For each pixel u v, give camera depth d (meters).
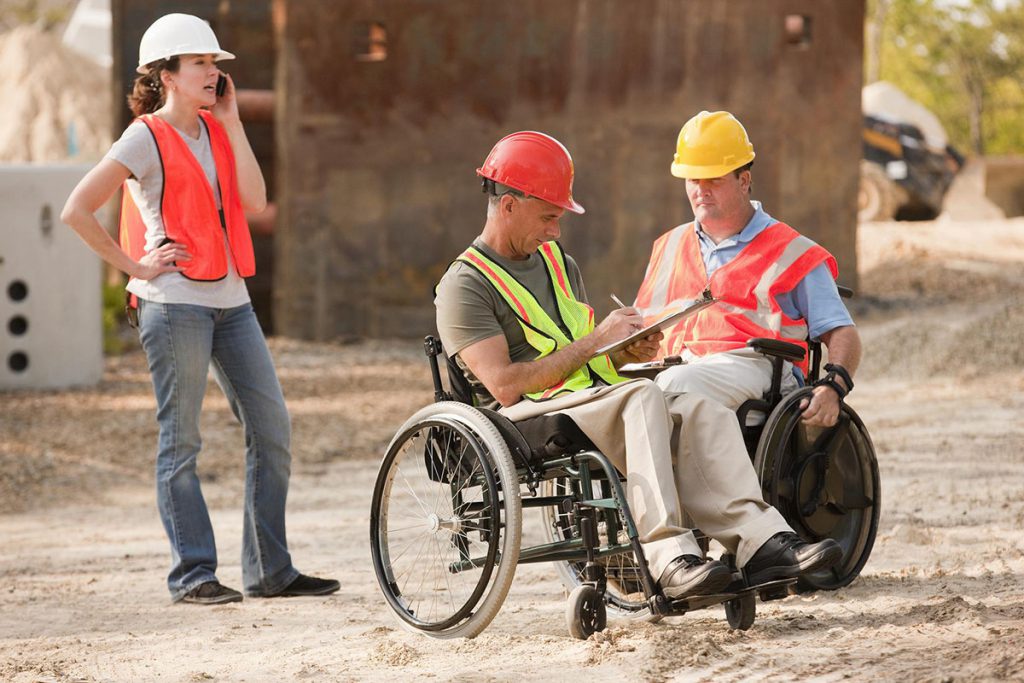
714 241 13.95
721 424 11.62
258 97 40.50
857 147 43.44
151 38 14.79
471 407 11.79
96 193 14.34
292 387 33.25
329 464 26.27
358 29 40.03
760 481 12.36
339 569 17.05
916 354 33.19
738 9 41.78
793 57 42.56
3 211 32.66
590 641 11.23
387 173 40.22
